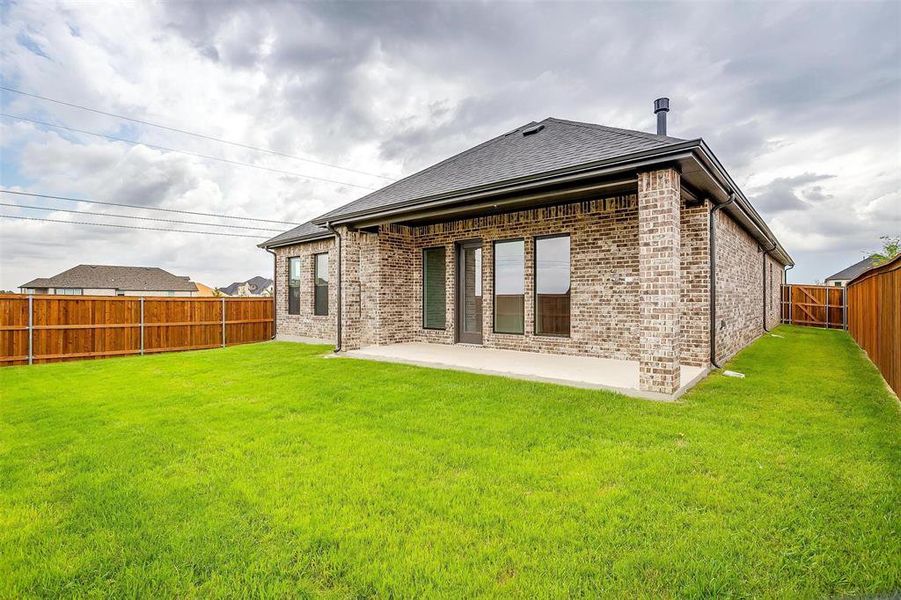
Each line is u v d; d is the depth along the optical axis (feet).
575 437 13.92
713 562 7.51
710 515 9.06
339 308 34.99
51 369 29.86
